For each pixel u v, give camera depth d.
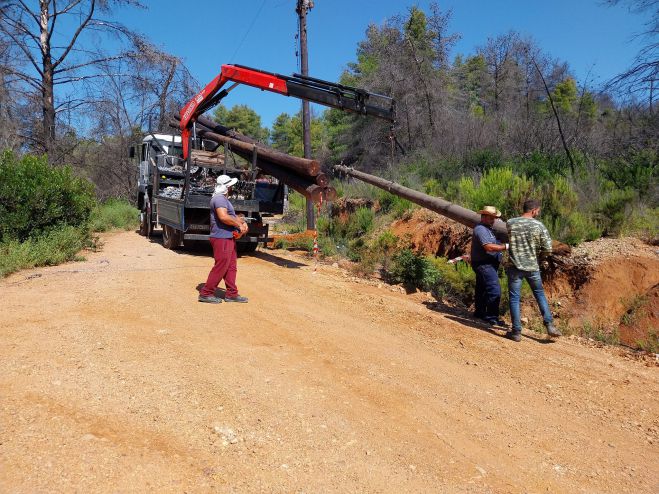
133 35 23.72
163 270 9.11
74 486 2.87
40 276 8.14
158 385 4.28
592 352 6.52
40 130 22.20
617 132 14.28
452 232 10.77
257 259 11.30
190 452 3.36
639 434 4.35
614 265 7.83
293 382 4.63
